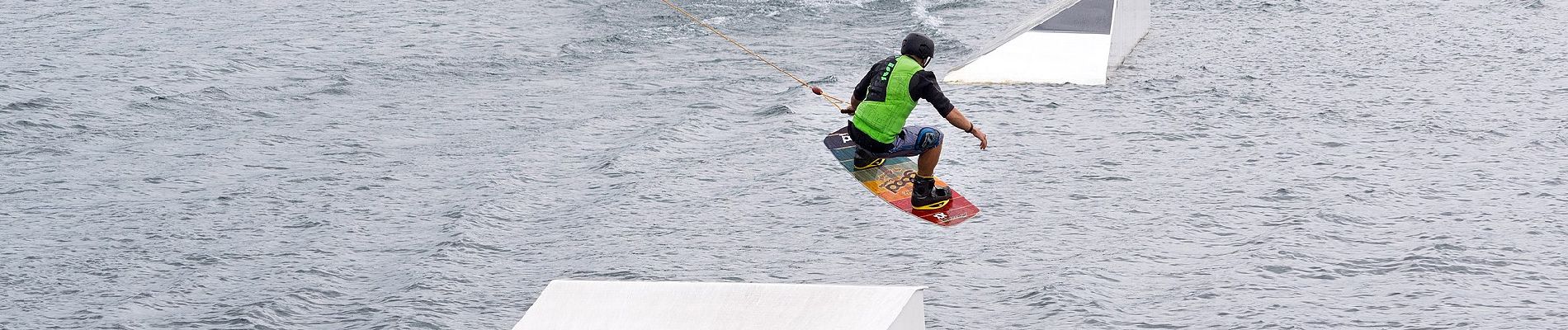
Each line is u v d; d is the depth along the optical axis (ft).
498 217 149.69
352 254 138.62
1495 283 123.65
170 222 149.89
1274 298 120.78
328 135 192.95
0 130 194.39
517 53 261.24
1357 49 250.16
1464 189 155.33
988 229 143.02
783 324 68.69
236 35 279.28
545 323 70.08
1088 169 166.81
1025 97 209.26
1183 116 196.54
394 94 224.12
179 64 245.65
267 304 122.93
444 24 293.43
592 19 299.79
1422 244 133.59
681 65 247.70
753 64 248.73
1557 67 228.22
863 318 68.59
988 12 309.22
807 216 148.46
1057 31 236.02
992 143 181.57
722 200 155.43
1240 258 131.03
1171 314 118.11
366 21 297.33
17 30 283.18
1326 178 160.76
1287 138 182.09
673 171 168.25
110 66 244.22
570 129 193.57
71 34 278.46
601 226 146.41
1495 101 203.72
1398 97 207.82
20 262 137.18
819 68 245.45
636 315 70.38
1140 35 262.26
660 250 138.51
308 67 247.70
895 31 285.43
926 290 125.29
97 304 125.80
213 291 128.47
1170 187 158.10
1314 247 134.10
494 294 126.82
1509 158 169.68
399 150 183.62
